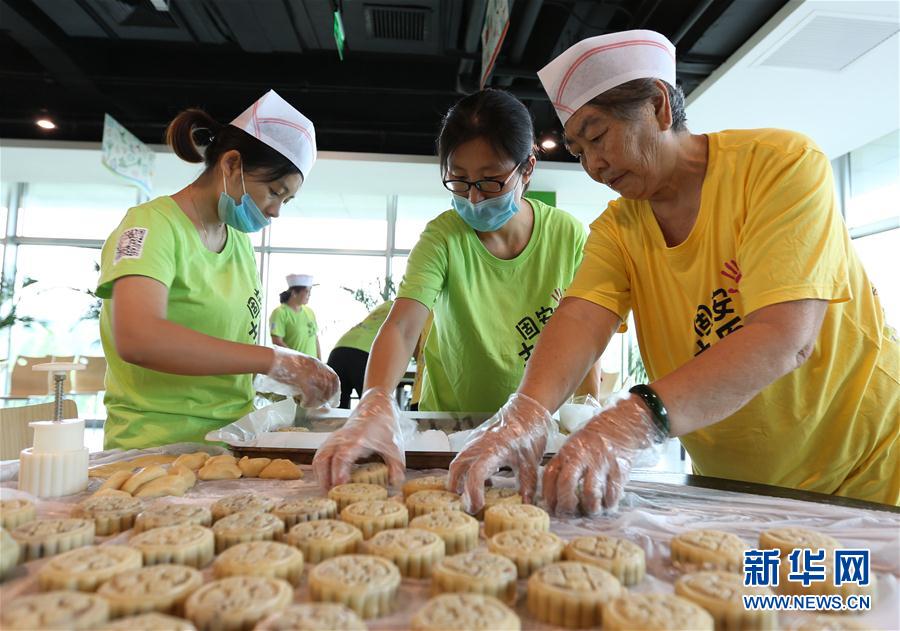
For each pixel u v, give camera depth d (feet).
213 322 4.88
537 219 5.54
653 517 3.09
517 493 3.53
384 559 2.51
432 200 25.93
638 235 4.20
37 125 18.80
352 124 19.30
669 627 1.94
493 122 4.39
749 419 3.90
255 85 16.49
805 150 3.41
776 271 3.14
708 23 12.33
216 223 5.01
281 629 1.91
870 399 3.91
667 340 4.17
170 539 2.69
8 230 24.38
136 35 15.05
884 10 10.46
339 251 25.91
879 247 18.65
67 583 2.29
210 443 4.66
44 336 24.08
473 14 12.81
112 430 4.83
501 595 2.37
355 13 13.89
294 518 3.15
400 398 17.26
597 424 3.26
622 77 3.36
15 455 5.06
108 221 24.94
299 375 4.40
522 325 5.51
